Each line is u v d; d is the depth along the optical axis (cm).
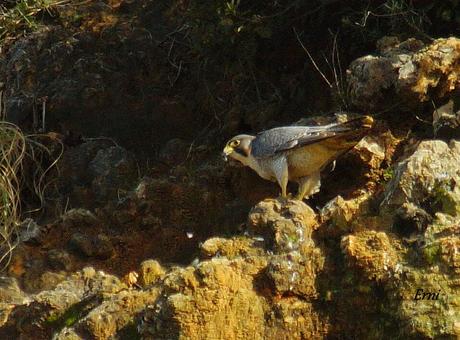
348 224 981
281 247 974
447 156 995
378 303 930
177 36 1517
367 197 1010
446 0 1252
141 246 1199
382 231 966
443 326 880
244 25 1345
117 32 1565
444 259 909
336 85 1217
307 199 1145
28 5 1678
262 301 950
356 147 1107
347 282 945
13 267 1187
